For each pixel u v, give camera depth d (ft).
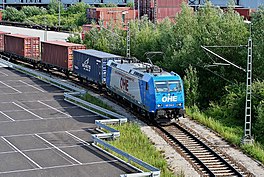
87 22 355.15
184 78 156.66
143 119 134.21
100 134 113.29
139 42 206.80
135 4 308.40
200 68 164.14
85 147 108.68
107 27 257.55
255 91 139.33
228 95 146.30
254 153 107.04
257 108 130.93
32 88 178.09
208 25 174.70
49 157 100.99
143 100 131.13
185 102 155.43
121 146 108.47
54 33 345.92
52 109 145.69
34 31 360.48
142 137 115.44
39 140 113.29
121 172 92.84
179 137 118.52
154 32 206.39
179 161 102.22
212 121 131.54
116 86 151.94
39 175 90.17
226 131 124.57
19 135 117.08
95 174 91.30
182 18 184.65
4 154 102.27
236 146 113.09
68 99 157.69
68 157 101.30
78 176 90.02
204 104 158.61
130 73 140.26
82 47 198.18
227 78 159.53
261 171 98.02
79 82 190.80
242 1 377.09
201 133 122.83
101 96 165.07
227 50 160.86
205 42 163.22
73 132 120.88
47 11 446.60
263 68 150.51
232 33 161.07
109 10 330.13
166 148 110.42
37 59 223.30
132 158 95.81
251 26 159.33
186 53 167.32
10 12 435.53
